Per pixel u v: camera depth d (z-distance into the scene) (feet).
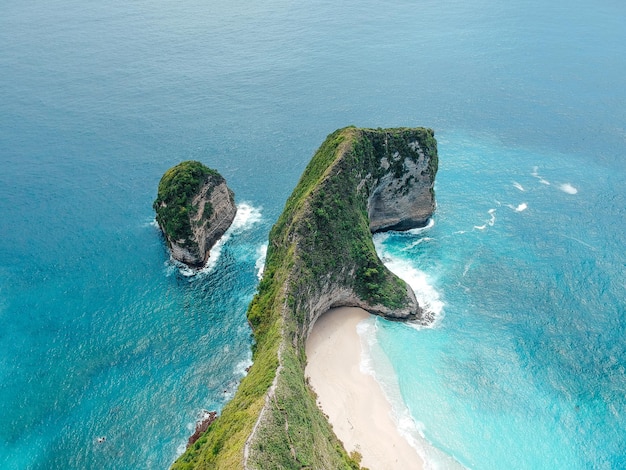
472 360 237.04
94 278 285.23
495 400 218.38
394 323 256.52
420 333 251.39
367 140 281.95
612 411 212.64
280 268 243.81
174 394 221.87
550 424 208.33
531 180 379.96
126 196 356.59
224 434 165.27
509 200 356.18
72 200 352.90
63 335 250.16
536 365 234.17
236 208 341.82
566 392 221.25
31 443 203.10
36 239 316.19
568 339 247.29
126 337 249.14
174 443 202.08
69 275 287.69
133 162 397.60
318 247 242.17
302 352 219.00
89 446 201.67
